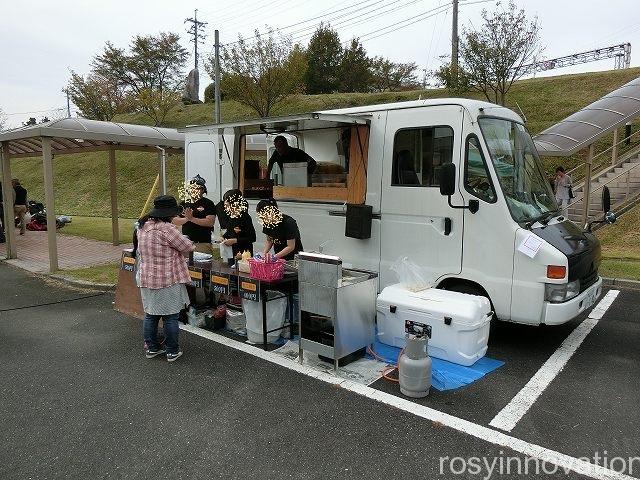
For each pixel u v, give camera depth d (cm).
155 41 3600
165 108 2692
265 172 736
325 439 332
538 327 566
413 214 522
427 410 370
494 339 524
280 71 1920
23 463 309
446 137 498
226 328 566
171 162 2414
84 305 682
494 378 426
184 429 347
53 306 678
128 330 568
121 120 3275
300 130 643
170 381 427
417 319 461
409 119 524
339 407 375
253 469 300
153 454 317
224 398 393
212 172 880
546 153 1030
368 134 557
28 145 1178
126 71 3591
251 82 1942
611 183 1412
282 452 317
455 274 497
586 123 1124
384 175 545
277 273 474
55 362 474
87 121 946
